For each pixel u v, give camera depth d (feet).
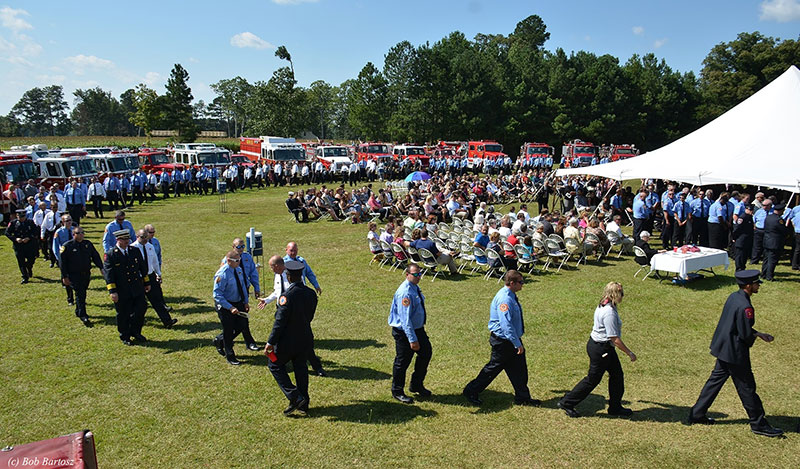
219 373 23.82
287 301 19.39
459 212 59.41
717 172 47.14
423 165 123.95
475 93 191.93
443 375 23.70
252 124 232.53
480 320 30.96
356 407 20.81
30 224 38.52
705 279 39.40
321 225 65.00
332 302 34.40
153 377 23.36
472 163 127.75
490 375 20.61
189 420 19.79
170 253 48.67
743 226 38.73
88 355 25.71
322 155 121.80
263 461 17.28
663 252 38.55
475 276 41.24
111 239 32.17
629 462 17.15
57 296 35.45
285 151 114.32
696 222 47.37
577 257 46.93
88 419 19.83
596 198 72.13
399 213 70.03
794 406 20.99
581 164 125.80
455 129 196.24
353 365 24.77
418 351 20.93
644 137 215.51
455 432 18.98
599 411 20.56
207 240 54.90
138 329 27.53
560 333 28.89
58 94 527.40
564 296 35.50
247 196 94.68
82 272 29.66
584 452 17.71
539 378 23.40
